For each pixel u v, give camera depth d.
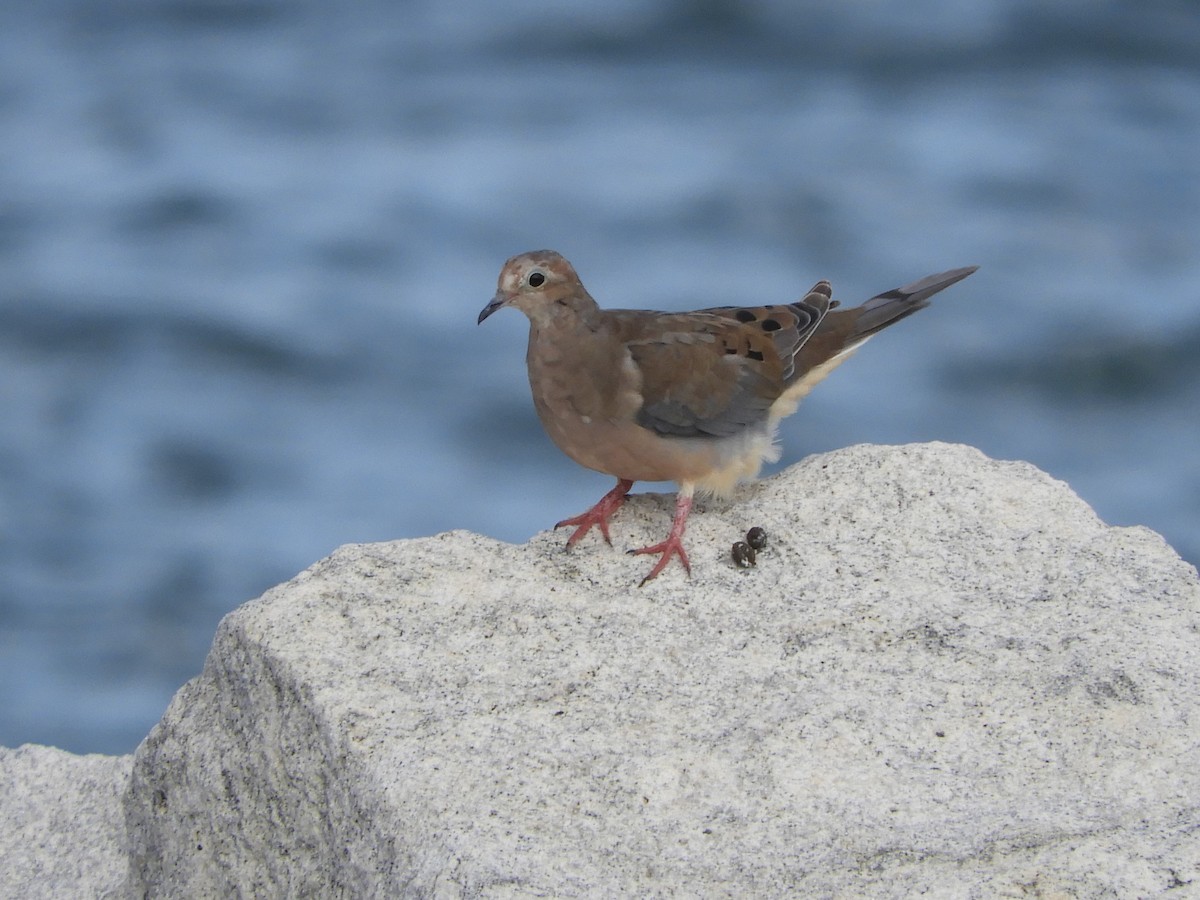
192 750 6.64
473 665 6.41
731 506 7.46
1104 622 6.47
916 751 5.96
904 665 6.36
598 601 6.79
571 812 5.73
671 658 6.46
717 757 5.95
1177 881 5.29
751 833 5.64
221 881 6.52
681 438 7.31
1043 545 6.93
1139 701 6.09
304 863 6.20
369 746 6.01
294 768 6.26
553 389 7.34
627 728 6.10
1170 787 5.72
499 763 5.92
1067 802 5.70
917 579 6.79
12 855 7.36
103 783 7.60
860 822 5.66
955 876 5.38
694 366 7.32
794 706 6.17
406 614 6.67
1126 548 6.89
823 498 7.32
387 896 5.65
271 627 6.55
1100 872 5.34
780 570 6.91
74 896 7.14
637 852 5.58
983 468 7.38
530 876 5.46
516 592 6.84
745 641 6.52
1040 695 6.17
